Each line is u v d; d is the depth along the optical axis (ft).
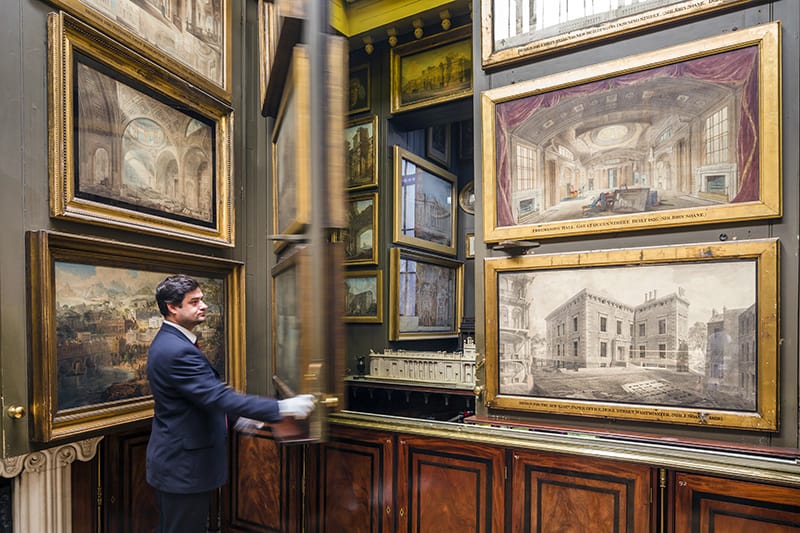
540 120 7.73
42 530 6.47
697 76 6.61
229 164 9.23
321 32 3.59
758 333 6.22
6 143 5.75
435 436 7.95
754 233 6.33
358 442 8.70
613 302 7.13
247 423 7.65
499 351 8.02
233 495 9.84
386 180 12.21
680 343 6.68
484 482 7.57
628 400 7.00
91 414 6.63
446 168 14.62
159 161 7.82
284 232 6.57
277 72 6.65
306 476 9.07
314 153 3.56
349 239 12.62
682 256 6.66
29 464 6.13
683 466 6.17
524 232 7.80
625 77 7.10
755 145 6.25
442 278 14.07
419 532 8.07
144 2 7.55
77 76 6.49
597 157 7.28
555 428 7.32
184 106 8.33
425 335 13.11
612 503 6.69
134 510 8.21
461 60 11.09
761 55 6.22
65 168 6.28
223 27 9.27
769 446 6.18
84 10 6.57
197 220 8.58
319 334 3.60
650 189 6.91
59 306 6.25
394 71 11.96
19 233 5.89
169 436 6.08
